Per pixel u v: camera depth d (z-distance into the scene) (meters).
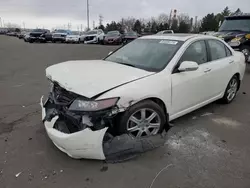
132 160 2.67
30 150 2.88
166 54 3.33
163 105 3.02
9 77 6.98
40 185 2.29
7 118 3.82
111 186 2.29
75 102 2.44
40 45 20.36
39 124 3.60
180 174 2.47
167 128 3.21
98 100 2.38
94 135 2.39
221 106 4.53
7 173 2.45
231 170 2.55
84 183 2.33
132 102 2.58
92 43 24.64
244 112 4.23
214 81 3.91
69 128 2.55
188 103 3.46
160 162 2.66
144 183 2.34
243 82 6.59
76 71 2.89
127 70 2.98
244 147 3.03
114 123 2.67
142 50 3.65
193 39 3.61
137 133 2.84
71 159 2.69
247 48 8.91
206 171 2.53
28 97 4.97
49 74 3.04
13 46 18.70
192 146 3.02
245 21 9.50
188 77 3.30
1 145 2.98
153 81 2.84
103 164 2.59
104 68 3.05
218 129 3.53
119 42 22.53
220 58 4.14
